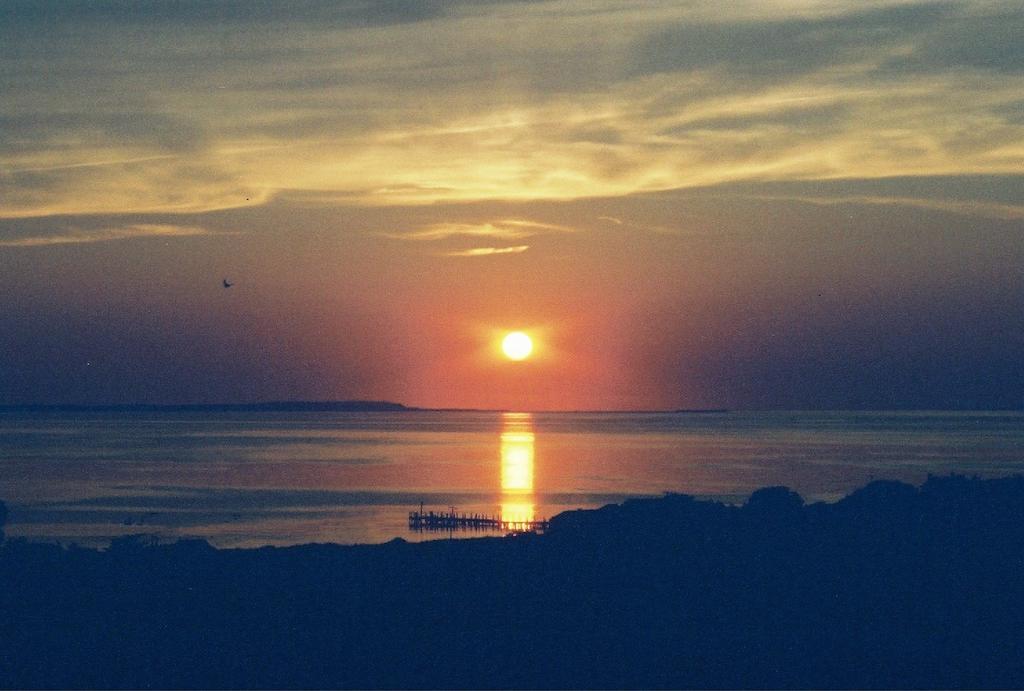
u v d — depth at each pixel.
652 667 48.72
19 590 57.81
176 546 68.62
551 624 53.78
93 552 66.44
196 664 48.78
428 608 56.00
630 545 65.31
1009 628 51.94
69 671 47.91
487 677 47.84
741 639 51.56
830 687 46.69
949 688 46.34
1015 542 62.38
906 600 55.50
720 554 63.03
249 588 59.12
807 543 63.94
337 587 59.38
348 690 46.41
